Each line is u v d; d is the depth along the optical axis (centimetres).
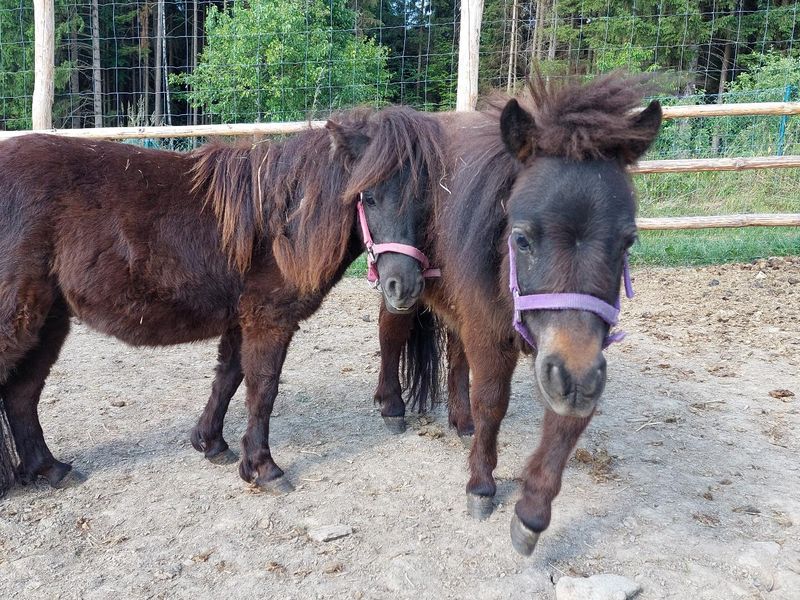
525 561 252
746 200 812
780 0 1720
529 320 214
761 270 671
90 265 281
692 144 888
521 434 370
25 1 1791
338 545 264
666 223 688
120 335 299
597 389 191
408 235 284
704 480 313
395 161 278
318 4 1268
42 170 279
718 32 1631
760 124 881
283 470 327
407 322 372
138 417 393
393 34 1939
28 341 284
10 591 237
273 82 1095
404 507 293
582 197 196
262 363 303
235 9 1401
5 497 301
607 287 196
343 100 1096
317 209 293
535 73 247
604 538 266
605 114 211
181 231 295
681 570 246
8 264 272
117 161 296
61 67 2002
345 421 392
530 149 216
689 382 441
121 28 2508
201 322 310
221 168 301
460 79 669
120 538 270
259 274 302
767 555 252
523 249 207
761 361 478
